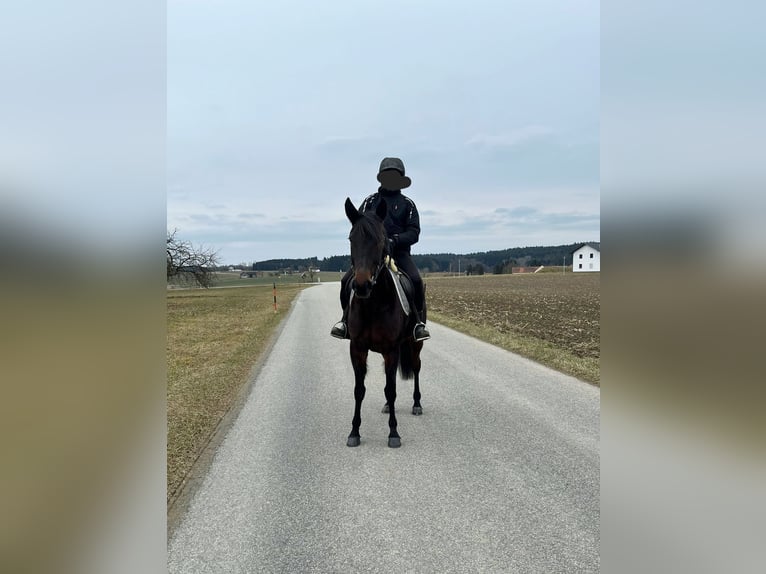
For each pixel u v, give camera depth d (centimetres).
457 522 327
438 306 2328
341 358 922
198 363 877
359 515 337
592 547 296
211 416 557
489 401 614
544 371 792
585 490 371
